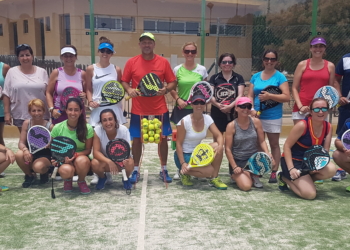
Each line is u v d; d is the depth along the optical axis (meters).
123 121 5.16
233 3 14.04
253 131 4.81
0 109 5.35
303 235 3.35
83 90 5.20
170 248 3.10
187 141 4.91
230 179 5.19
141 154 5.53
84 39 13.57
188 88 5.26
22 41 15.40
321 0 12.37
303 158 4.48
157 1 13.87
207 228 3.50
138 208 4.02
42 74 5.23
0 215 3.79
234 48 14.00
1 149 4.66
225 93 5.23
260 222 3.64
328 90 4.94
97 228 3.48
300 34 12.10
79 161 4.38
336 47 11.39
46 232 3.39
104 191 4.65
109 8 13.51
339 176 5.24
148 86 4.75
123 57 13.88
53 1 14.05
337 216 3.82
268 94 4.98
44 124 4.79
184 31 14.22
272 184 5.07
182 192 4.64
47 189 4.71
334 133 8.65
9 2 15.41
